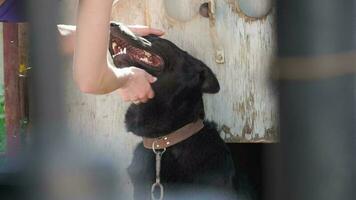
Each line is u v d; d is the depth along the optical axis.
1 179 2.84
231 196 3.22
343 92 1.66
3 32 3.75
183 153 3.23
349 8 1.63
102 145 3.22
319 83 1.67
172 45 3.18
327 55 1.65
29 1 1.89
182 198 3.21
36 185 2.00
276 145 1.80
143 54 3.09
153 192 3.21
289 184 1.74
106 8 2.42
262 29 3.22
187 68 3.20
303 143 1.71
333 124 1.68
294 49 1.67
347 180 1.69
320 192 1.71
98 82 2.52
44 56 1.91
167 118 3.22
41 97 1.94
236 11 3.23
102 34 2.43
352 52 1.64
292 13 1.66
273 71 1.91
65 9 2.19
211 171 3.23
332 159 1.69
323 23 1.64
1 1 3.33
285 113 1.71
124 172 3.23
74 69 2.48
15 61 3.74
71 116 2.44
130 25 3.23
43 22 1.88
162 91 3.19
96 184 2.27
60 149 1.99
